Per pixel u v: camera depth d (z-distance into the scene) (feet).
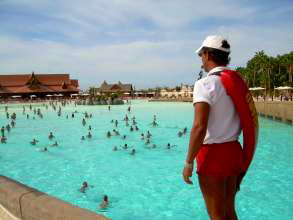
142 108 216.13
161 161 63.77
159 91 392.06
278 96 239.71
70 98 368.89
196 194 42.93
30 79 367.45
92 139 93.30
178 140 88.63
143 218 35.53
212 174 7.35
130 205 39.73
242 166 7.68
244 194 41.88
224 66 7.85
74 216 9.46
